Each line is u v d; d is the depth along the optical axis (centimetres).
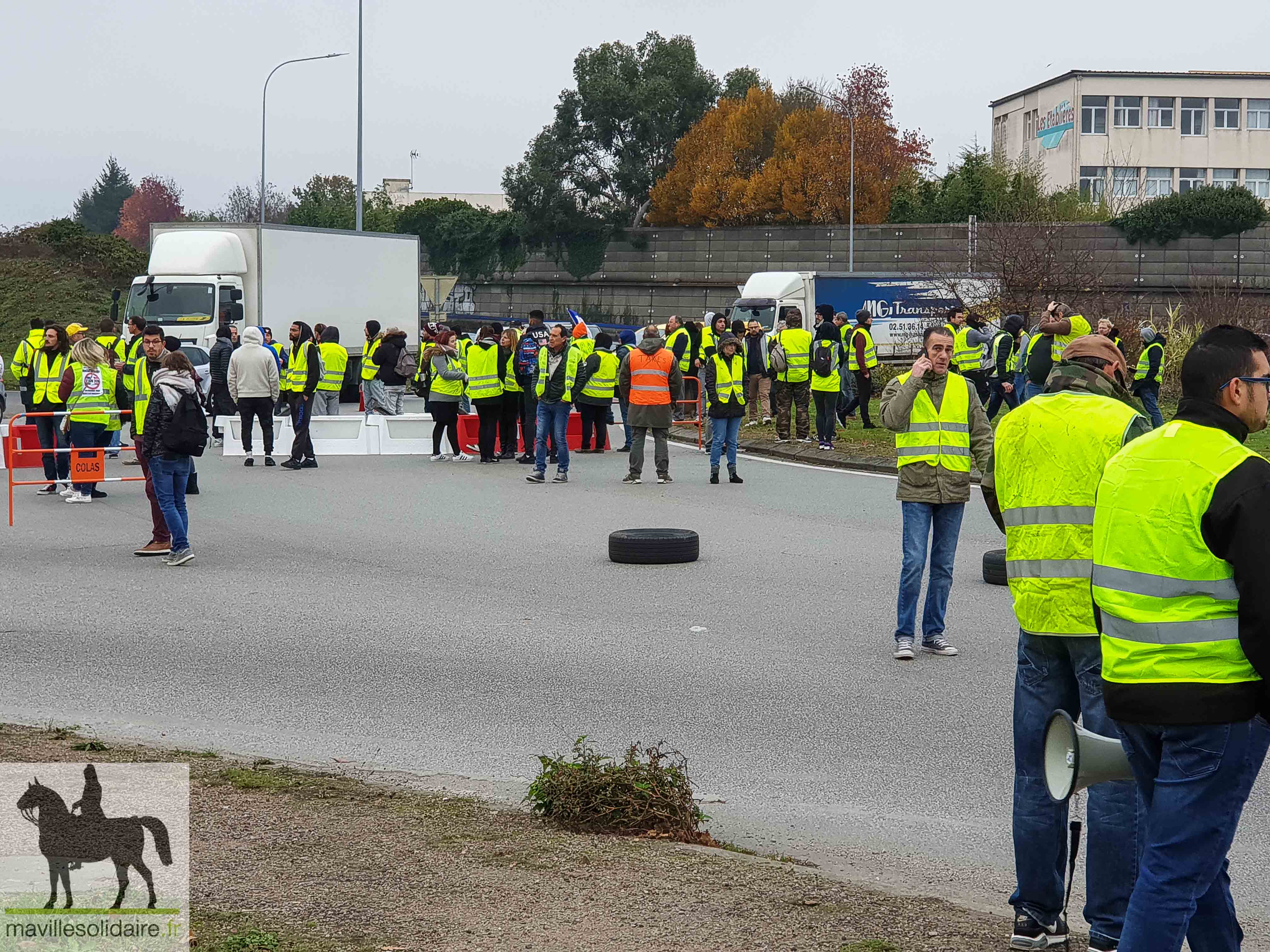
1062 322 789
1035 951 442
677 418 2814
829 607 1093
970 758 711
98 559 1317
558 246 7588
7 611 1074
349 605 1099
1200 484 367
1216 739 368
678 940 422
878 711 799
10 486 1556
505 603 1109
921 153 7625
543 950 409
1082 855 578
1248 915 508
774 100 7400
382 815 555
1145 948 375
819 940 427
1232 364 374
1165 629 370
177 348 1891
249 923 421
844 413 2609
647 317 7294
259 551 1361
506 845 517
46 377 1812
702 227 7319
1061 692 472
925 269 5134
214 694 830
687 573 1242
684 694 836
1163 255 5731
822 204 7000
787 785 668
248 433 2127
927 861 564
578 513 1614
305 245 3241
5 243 6081
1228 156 9125
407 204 12169
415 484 1897
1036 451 470
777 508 1644
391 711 795
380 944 408
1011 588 481
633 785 559
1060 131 9281
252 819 541
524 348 2177
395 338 2600
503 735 748
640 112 7575
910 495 920
